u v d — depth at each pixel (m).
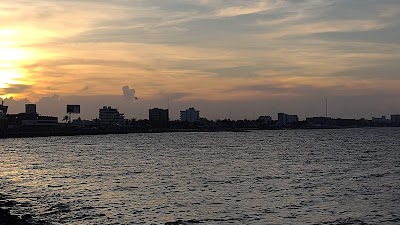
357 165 111.19
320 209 54.41
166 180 83.12
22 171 102.88
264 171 98.25
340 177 85.88
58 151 187.38
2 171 103.25
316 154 154.38
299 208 55.09
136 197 63.66
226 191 68.69
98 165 117.62
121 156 153.00
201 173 94.94
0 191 70.62
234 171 98.62
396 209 53.97
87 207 55.84
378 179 82.00
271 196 63.81
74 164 121.44
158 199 61.84
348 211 53.09
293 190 69.25
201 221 48.59
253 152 169.12
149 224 47.09
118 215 51.34
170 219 49.50
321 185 74.62
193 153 166.38
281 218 49.84
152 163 122.31
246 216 50.91
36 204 57.72
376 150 174.50
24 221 46.16
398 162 119.00
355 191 67.62
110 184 77.88
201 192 67.88
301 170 100.06
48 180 84.69
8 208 54.50
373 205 56.50
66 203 58.56
